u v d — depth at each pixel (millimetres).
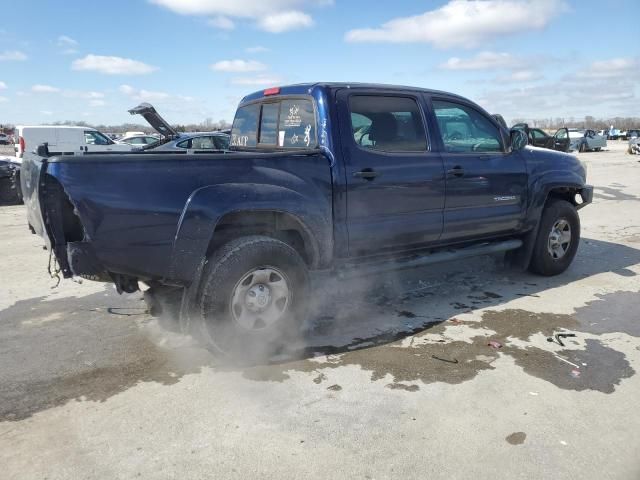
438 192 4719
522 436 2850
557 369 3643
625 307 4922
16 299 5215
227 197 3549
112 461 2662
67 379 3533
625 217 10109
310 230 3961
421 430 2912
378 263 4543
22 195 4176
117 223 3242
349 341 4141
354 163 4195
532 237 5727
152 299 3814
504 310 4844
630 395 3285
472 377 3529
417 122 4691
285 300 3836
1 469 2600
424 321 4570
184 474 2562
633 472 2562
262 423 2990
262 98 4961
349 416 3059
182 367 3701
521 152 5527
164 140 13047
